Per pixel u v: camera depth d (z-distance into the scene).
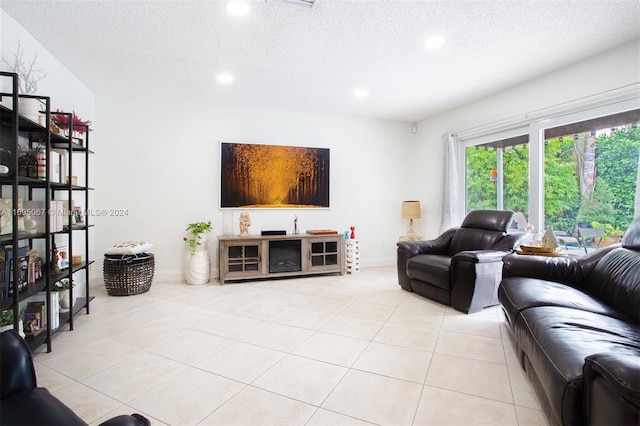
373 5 2.19
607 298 2.02
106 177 3.94
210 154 4.29
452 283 3.01
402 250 3.70
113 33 2.54
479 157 4.29
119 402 1.61
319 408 1.56
